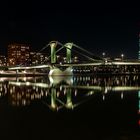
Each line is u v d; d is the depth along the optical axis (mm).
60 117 44500
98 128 37188
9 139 32594
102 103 61250
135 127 37594
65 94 81938
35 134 34594
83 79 183125
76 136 33688
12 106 56812
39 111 50375
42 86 116625
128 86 116250
